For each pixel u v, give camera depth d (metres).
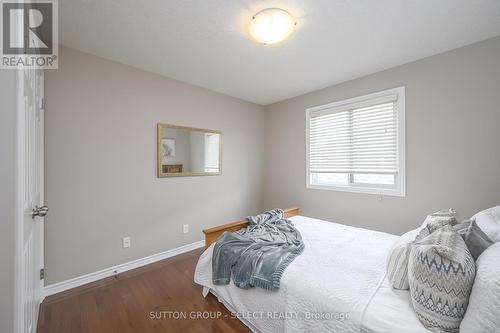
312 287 1.21
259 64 2.39
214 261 1.74
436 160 2.19
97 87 2.18
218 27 1.76
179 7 1.53
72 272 2.04
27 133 0.98
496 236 1.17
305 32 1.82
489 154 1.91
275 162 3.78
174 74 2.64
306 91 3.23
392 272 1.20
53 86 1.93
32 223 1.16
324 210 3.10
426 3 1.49
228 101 3.39
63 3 1.46
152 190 2.58
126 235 2.38
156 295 1.93
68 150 2.01
